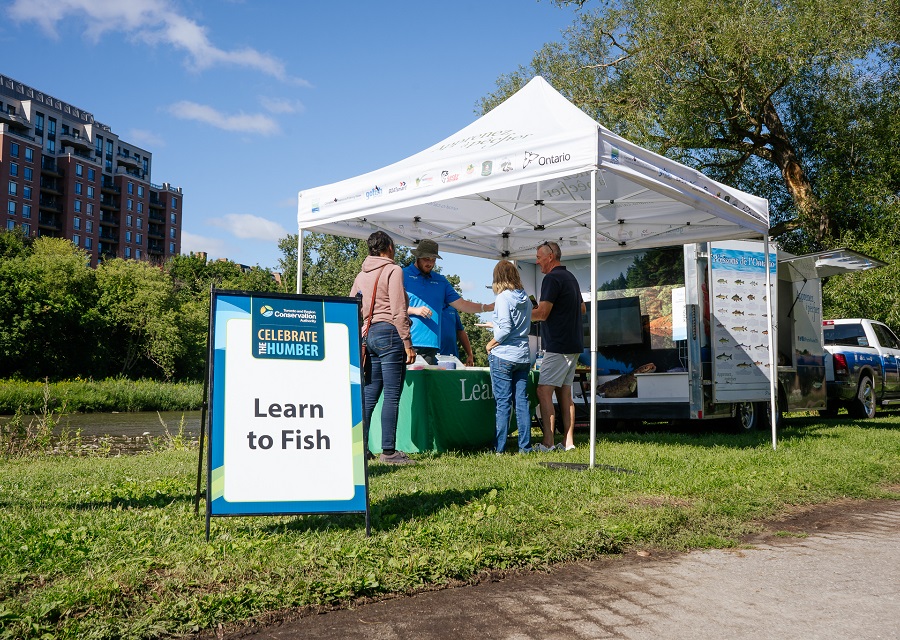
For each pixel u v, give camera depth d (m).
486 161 6.37
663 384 8.95
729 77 18.44
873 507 5.32
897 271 15.73
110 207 122.81
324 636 2.71
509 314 6.92
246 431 3.75
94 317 54.53
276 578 3.14
